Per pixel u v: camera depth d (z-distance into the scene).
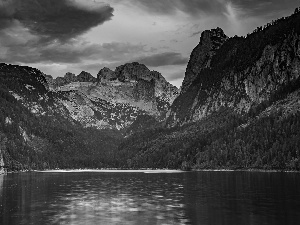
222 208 104.81
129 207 112.00
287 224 84.69
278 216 92.50
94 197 134.25
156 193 142.75
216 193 135.50
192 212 101.12
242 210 100.88
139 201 123.06
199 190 147.38
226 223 87.06
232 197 123.81
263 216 92.81
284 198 118.19
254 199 117.69
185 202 118.00
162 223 89.62
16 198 132.12
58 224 90.12
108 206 114.25
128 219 95.00
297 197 119.88
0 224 90.06
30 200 127.06
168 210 105.25
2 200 127.38
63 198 132.00
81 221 93.19
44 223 91.12
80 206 114.56
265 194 127.75
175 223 89.00
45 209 109.44
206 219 91.94
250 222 87.19
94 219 95.44
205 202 116.38
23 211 106.31
